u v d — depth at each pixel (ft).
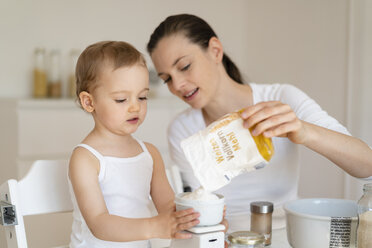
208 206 2.45
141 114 3.19
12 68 9.29
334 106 8.93
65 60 9.70
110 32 10.18
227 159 2.59
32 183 3.36
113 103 3.09
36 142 8.27
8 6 9.17
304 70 9.64
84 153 3.08
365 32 8.29
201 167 2.60
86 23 9.91
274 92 4.60
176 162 4.98
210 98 4.34
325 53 9.11
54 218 4.32
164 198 3.43
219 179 2.60
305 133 3.11
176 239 2.60
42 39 9.48
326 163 9.03
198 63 4.15
